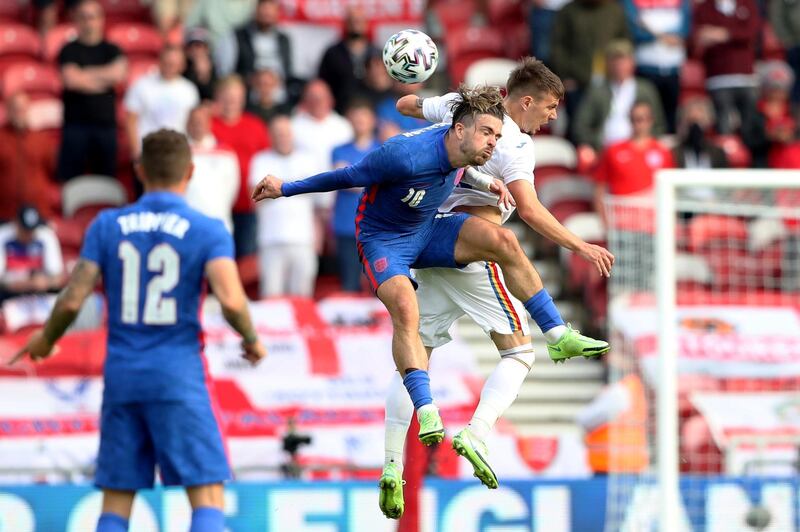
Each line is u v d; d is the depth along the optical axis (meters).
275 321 43.03
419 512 32.53
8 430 37.56
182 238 23.03
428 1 60.31
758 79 54.91
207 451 22.73
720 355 37.91
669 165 46.59
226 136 46.81
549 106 22.41
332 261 48.25
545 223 21.48
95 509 32.38
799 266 42.25
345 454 37.97
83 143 49.47
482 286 22.56
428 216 21.53
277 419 38.91
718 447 38.25
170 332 22.89
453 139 20.70
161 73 47.69
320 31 57.88
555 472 37.88
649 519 34.75
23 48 56.62
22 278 43.81
